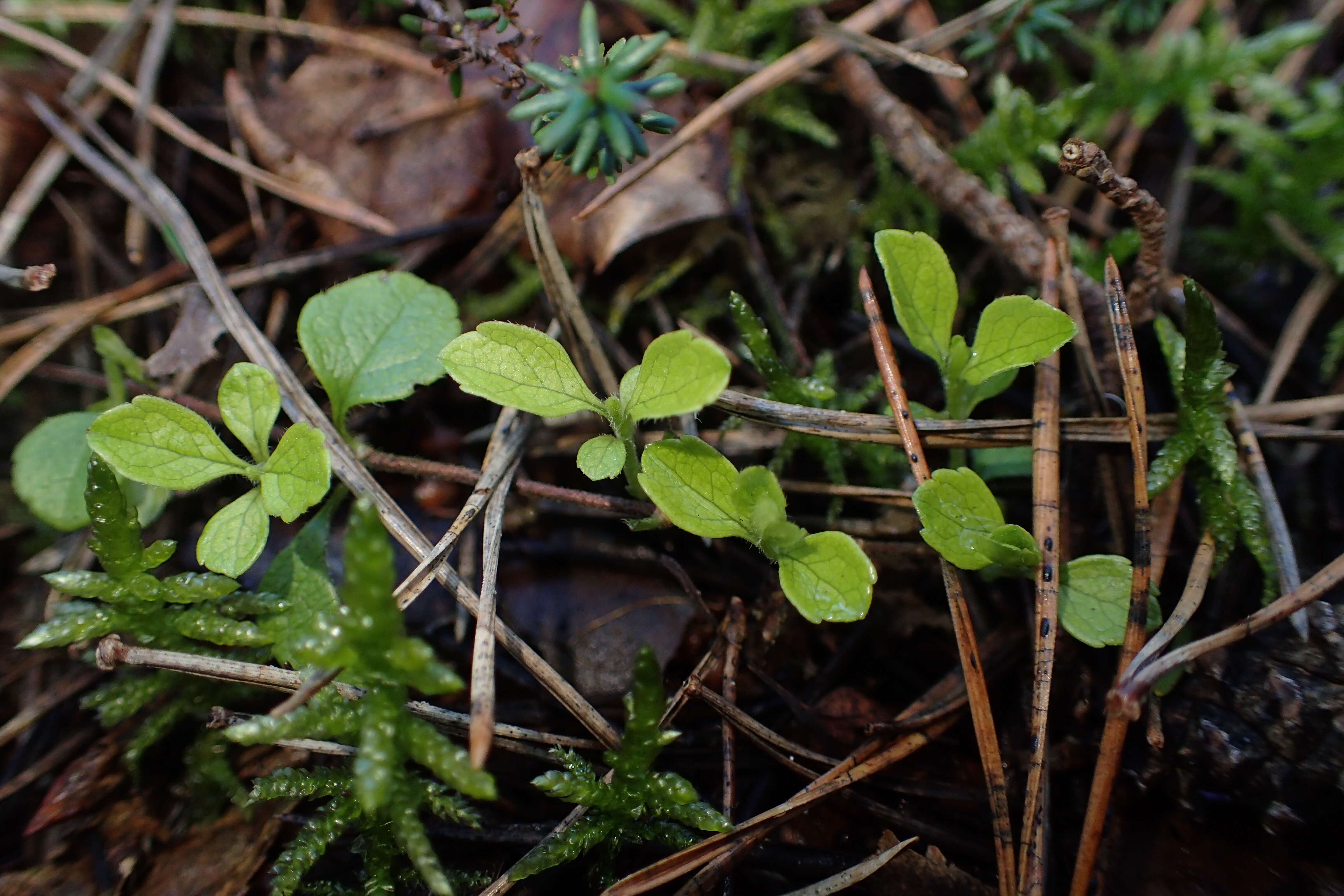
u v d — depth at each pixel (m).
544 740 0.17
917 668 0.18
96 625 0.17
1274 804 0.17
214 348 0.19
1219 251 0.20
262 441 0.17
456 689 0.16
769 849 0.17
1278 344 0.20
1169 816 0.17
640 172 0.19
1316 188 0.20
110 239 0.20
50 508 0.18
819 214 0.20
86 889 0.17
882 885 0.17
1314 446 0.18
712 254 0.20
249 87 0.21
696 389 0.16
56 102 0.20
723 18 0.20
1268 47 0.20
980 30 0.20
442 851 0.17
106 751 0.18
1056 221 0.18
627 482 0.18
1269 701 0.17
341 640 0.16
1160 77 0.20
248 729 0.16
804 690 0.18
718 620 0.18
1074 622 0.17
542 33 0.20
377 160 0.20
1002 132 0.20
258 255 0.20
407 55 0.20
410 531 0.17
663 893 0.17
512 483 0.18
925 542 0.18
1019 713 0.18
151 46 0.20
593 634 0.18
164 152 0.21
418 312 0.18
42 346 0.19
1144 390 0.18
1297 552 0.18
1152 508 0.18
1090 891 0.17
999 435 0.18
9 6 0.20
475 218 0.20
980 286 0.20
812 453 0.19
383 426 0.19
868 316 0.18
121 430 0.17
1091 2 0.20
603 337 0.19
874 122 0.20
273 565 0.18
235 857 0.17
